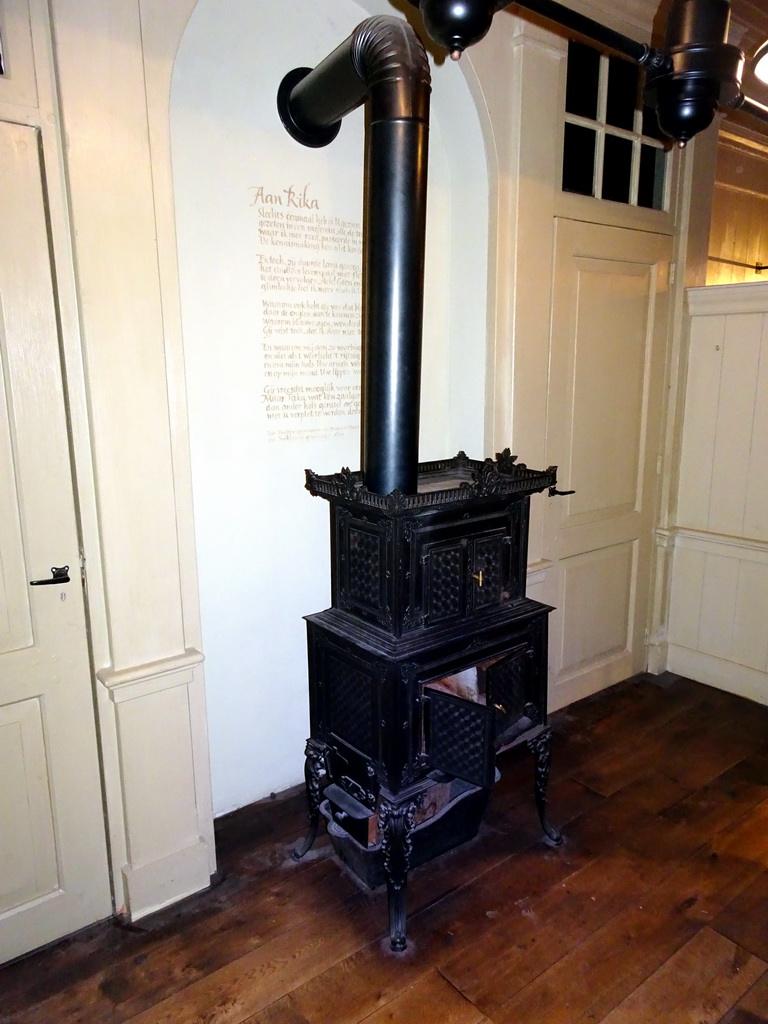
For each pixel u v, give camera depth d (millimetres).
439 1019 1461
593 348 2551
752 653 2818
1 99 1330
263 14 1808
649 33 2459
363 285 2111
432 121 2180
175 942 1666
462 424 2375
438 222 2264
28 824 1592
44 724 1580
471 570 1725
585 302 2479
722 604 2891
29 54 1349
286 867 1914
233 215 1848
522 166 2158
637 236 2596
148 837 1733
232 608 2035
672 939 1658
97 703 1644
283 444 2043
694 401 2889
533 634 1881
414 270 1559
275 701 2174
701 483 2912
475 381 2299
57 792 1618
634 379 2746
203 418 1889
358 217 2080
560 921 1715
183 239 1779
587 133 2402
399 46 1450
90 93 1398
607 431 2686
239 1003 1505
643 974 1562
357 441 2195
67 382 1491
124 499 1577
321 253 2021
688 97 1407
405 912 1657
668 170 2662
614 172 2518
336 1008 1490
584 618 2791
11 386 1430
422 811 1811
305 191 1961
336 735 1818
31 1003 1510
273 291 1948
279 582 2111
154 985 1550
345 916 1740
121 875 1729
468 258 2244
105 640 1630
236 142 1821
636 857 1939
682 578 3020
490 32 2004
